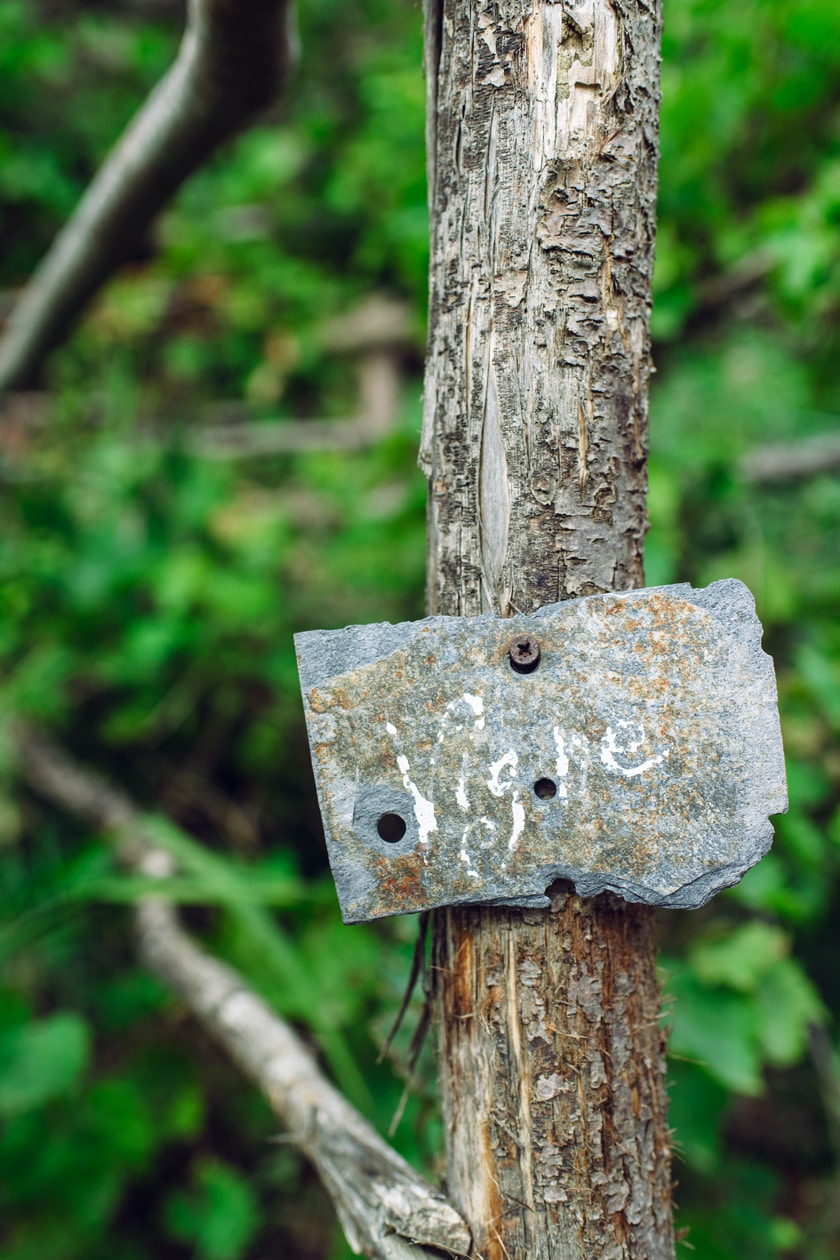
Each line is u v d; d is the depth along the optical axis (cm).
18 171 165
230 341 183
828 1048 110
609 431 63
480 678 61
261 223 186
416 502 122
